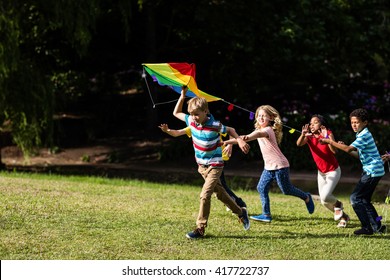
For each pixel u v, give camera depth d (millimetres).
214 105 26328
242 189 17875
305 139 10625
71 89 28219
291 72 24547
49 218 9891
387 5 25703
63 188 13227
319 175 10602
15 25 19672
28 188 12688
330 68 23781
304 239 9430
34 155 25234
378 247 9125
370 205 9977
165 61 26891
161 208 11367
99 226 9617
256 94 26984
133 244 8758
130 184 16047
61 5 19781
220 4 22547
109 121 28344
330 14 23109
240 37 22281
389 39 24438
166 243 8898
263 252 8672
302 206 12641
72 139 26688
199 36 23297
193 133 9297
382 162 9789
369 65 28672
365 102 25922
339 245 9164
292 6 22969
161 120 27562
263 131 10273
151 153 24547
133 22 26031
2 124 21219
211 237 9336
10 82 19938
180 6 23828
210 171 9250
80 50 21188
